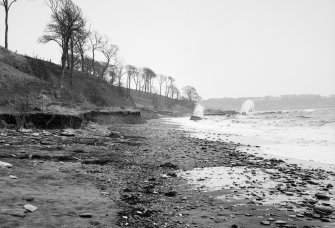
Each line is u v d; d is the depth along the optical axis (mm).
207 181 10297
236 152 18375
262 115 75688
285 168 13234
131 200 7648
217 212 7070
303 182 10469
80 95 57938
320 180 10914
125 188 8719
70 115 25516
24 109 26578
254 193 8789
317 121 43438
